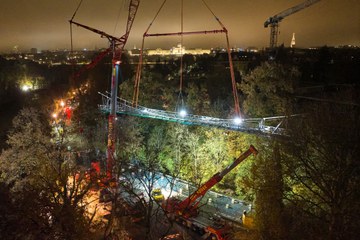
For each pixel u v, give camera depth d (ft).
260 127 135.54
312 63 294.05
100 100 264.72
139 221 97.86
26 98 317.01
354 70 255.91
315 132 92.99
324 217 84.58
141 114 171.73
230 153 157.69
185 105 194.08
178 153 170.91
